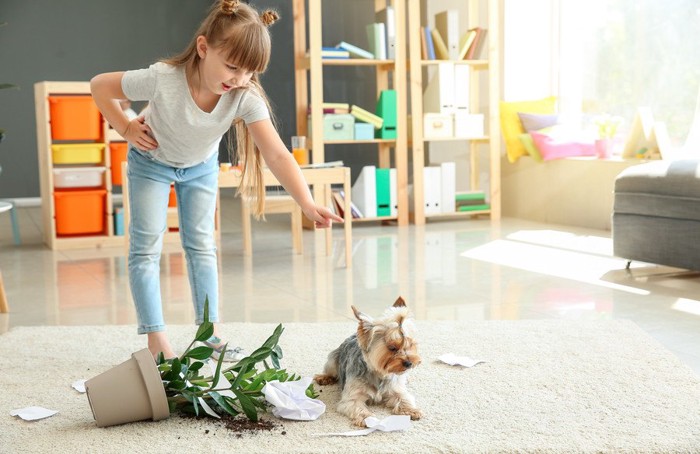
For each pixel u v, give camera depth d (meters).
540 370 2.52
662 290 3.73
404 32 6.22
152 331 2.61
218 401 2.12
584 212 5.83
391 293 3.81
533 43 6.67
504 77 6.61
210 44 2.23
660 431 2.01
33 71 8.33
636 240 4.12
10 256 5.05
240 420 2.12
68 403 2.30
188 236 2.73
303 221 6.17
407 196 6.28
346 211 4.46
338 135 6.07
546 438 1.96
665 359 2.62
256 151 2.62
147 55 8.70
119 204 7.34
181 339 3.02
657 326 3.10
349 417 2.12
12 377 2.54
